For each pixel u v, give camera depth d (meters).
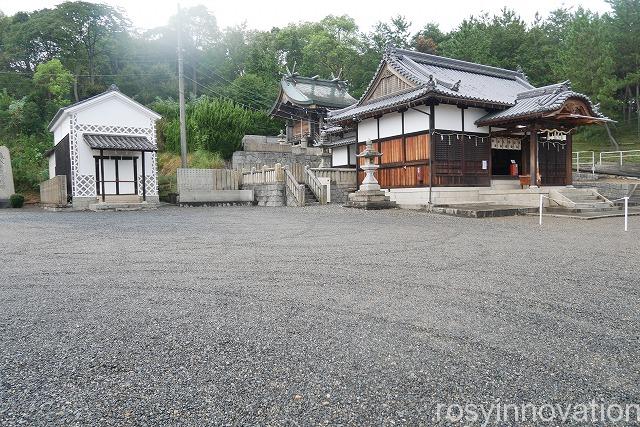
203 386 2.85
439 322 4.08
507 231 10.90
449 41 46.16
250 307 4.56
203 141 28.61
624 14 41.25
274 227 11.70
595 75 36.41
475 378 2.97
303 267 6.59
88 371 3.08
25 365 3.19
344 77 49.59
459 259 7.21
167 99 45.94
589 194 18.38
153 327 3.96
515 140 20.27
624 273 6.13
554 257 7.36
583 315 4.29
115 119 20.72
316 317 4.23
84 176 20.05
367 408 2.58
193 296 5.00
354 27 54.38
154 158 21.55
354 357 3.29
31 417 2.50
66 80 38.59
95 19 47.97
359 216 14.73
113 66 50.97
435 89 16.39
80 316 4.30
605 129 42.47
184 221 13.37
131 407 2.60
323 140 30.62
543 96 17.78
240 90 45.50
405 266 6.66
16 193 24.39
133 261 7.09
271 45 55.81
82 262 7.01
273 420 2.46
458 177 18.09
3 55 45.12
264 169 21.36
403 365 3.16
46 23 44.50
